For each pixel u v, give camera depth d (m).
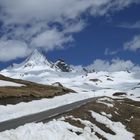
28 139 28.09
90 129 42.53
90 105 64.50
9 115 46.84
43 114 48.50
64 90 121.88
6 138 26.70
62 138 31.83
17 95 67.62
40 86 113.81
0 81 95.69
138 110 78.62
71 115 47.34
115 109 70.81
